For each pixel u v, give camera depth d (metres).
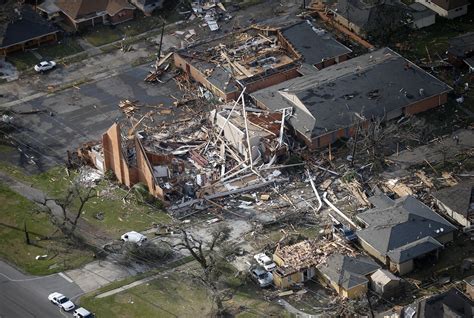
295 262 179.50
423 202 195.38
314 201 198.75
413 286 176.62
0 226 196.75
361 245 185.88
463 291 174.25
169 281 180.50
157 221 195.88
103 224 196.12
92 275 183.12
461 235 187.88
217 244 187.12
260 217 195.38
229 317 171.12
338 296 174.88
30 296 178.62
